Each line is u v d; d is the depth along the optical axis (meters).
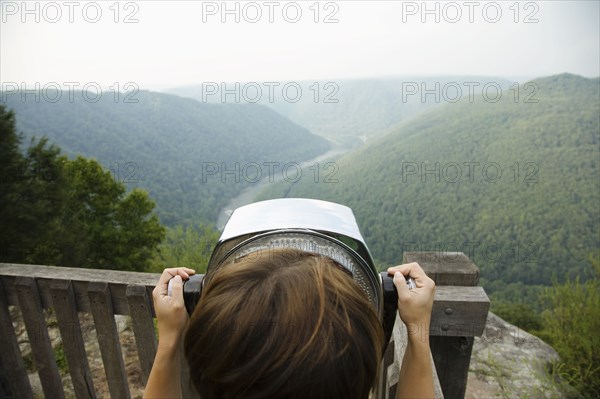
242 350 0.49
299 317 0.50
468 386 3.79
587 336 5.23
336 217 0.89
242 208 0.95
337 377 0.48
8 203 12.24
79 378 2.05
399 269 0.89
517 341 4.61
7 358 2.13
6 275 1.97
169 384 0.80
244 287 0.54
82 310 1.93
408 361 0.82
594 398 4.32
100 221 18.73
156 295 0.84
